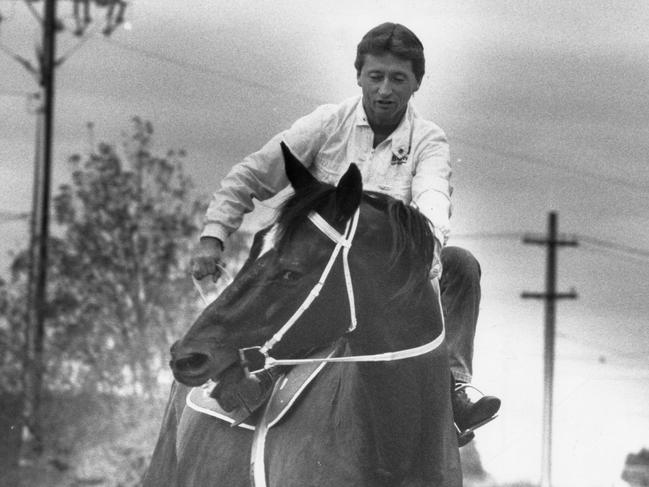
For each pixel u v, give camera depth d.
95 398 26.45
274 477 10.84
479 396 11.66
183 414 12.20
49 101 30.09
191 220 29.98
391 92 11.30
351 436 10.63
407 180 11.39
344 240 10.17
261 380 11.16
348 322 10.24
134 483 25.25
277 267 10.13
